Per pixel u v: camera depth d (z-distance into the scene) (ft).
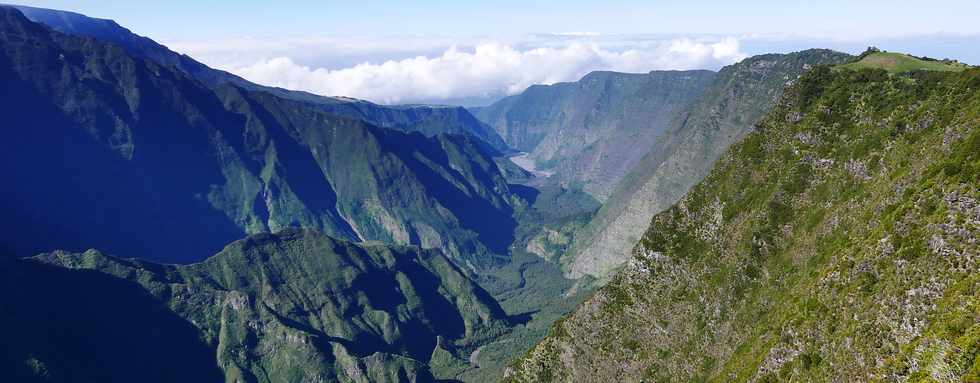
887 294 333.21
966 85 440.86
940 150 395.55
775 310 434.30
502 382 622.13
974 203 320.09
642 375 516.73
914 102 475.31
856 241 396.78
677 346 510.17
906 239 345.31
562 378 568.41
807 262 448.65
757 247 500.74
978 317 275.39
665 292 555.28
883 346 315.78
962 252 309.22
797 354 370.32
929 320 302.25
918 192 363.35
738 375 411.54
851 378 321.93
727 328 479.82
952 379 265.54
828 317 363.56
